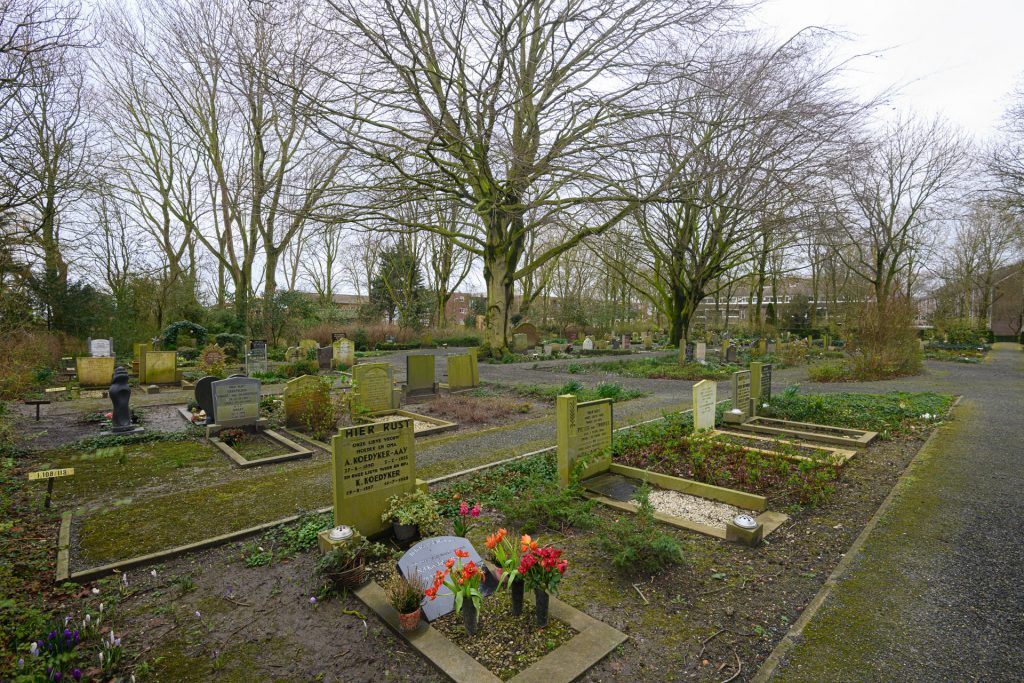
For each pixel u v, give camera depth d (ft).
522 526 16.37
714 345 130.41
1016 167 70.13
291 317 109.09
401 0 48.39
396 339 129.80
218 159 88.17
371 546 14.03
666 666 9.81
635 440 25.89
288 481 21.91
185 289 108.99
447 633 10.91
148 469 23.95
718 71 51.72
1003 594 11.94
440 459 24.86
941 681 9.11
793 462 21.83
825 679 9.24
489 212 70.08
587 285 196.65
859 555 13.94
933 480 20.13
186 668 10.05
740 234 86.43
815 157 56.29
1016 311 195.93
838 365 65.51
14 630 10.91
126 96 91.25
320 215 58.95
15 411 39.14
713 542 15.19
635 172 53.88
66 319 82.38
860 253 113.39
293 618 11.73
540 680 9.24
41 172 61.52
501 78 49.78
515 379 60.18
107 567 13.89
